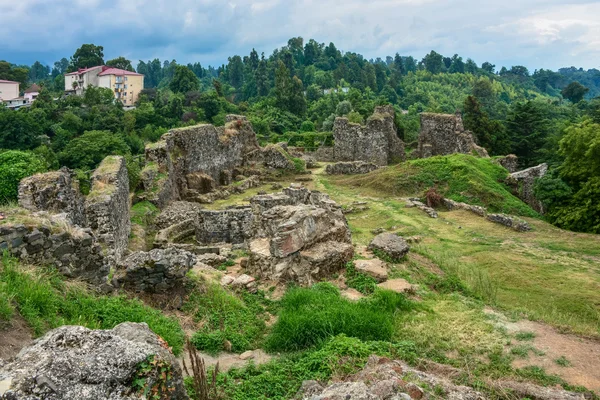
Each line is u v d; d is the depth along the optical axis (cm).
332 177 4628
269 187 4247
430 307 1395
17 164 2378
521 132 6003
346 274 1584
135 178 3164
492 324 1280
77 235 1145
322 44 18250
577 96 13125
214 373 838
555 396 875
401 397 712
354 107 8650
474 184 3459
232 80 16125
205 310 1274
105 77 11250
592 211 2933
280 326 1174
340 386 763
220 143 4372
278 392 909
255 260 1609
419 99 13612
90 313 1020
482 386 923
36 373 543
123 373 570
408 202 3391
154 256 1298
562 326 1288
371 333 1155
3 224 1036
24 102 10231
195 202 3684
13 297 895
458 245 2489
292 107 9606
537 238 2631
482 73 19900
